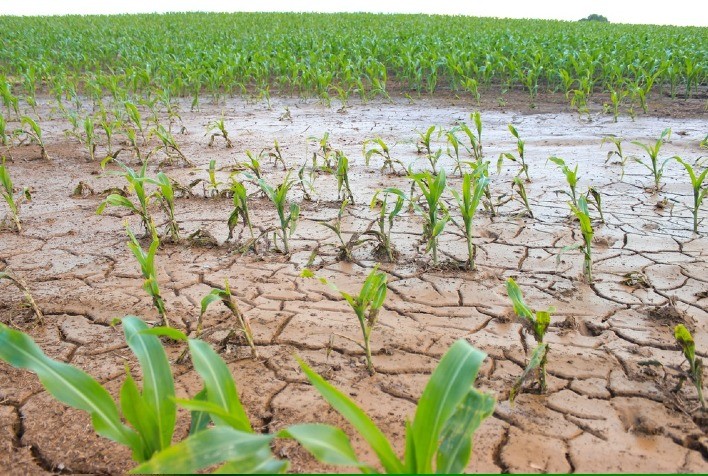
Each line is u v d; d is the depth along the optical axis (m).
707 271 3.84
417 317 3.34
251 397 2.64
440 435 1.75
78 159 7.45
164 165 7.06
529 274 3.87
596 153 7.22
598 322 3.22
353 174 6.48
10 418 2.53
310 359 2.93
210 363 1.83
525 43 16.64
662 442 2.30
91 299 3.63
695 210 4.46
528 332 3.13
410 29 23.88
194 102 11.07
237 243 4.51
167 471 1.40
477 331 3.18
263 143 8.16
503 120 9.70
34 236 4.76
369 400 2.61
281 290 3.71
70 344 3.12
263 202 5.54
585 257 3.68
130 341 1.95
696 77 12.02
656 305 3.40
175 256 4.30
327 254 4.27
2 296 3.69
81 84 15.33
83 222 5.09
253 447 1.46
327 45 16.86
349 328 3.22
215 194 5.76
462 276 3.85
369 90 13.66
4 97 9.87
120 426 1.79
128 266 4.14
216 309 3.47
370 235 4.61
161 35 23.31
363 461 2.23
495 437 2.34
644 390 2.62
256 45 17.66
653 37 19.52
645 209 5.10
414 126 9.25
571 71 14.00
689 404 2.51
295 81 12.56
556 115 10.03
